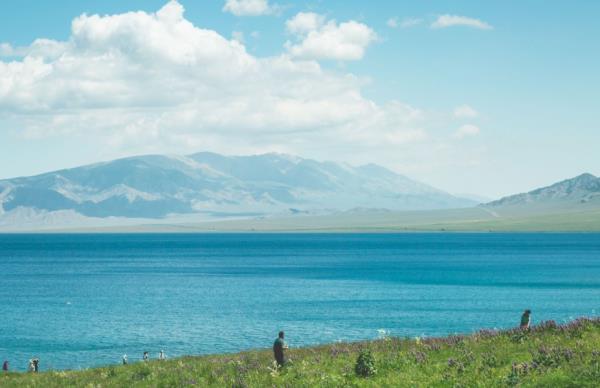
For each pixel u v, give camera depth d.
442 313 102.31
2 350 77.94
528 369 26.17
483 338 34.09
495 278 170.00
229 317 101.25
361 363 29.16
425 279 169.25
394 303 117.12
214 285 158.12
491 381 25.31
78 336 86.81
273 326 91.12
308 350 38.03
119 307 116.62
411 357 31.17
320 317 99.44
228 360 36.78
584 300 118.25
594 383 23.36
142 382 32.81
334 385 27.64
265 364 33.56
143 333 87.94
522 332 33.47
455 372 27.45
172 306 116.81
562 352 27.77
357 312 104.88
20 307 118.69
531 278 169.00
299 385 28.16
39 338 85.81
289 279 173.88
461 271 197.12
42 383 36.09
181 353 73.44
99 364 69.00
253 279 175.00
